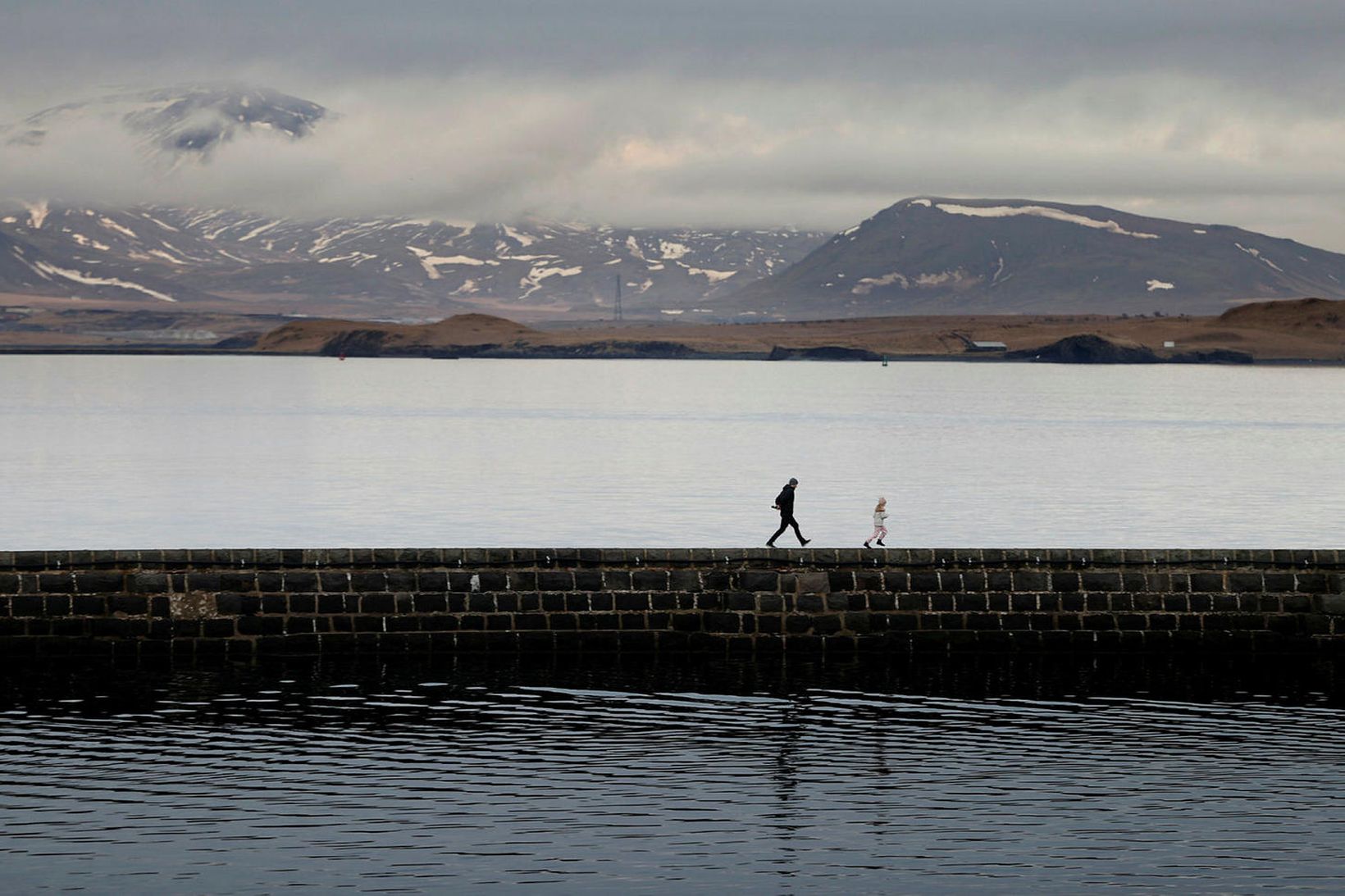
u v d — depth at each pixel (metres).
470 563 85.75
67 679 79.50
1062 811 58.16
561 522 149.12
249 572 84.75
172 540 136.88
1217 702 76.06
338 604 85.06
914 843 54.66
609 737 68.62
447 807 58.25
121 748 66.00
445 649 85.44
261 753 65.44
